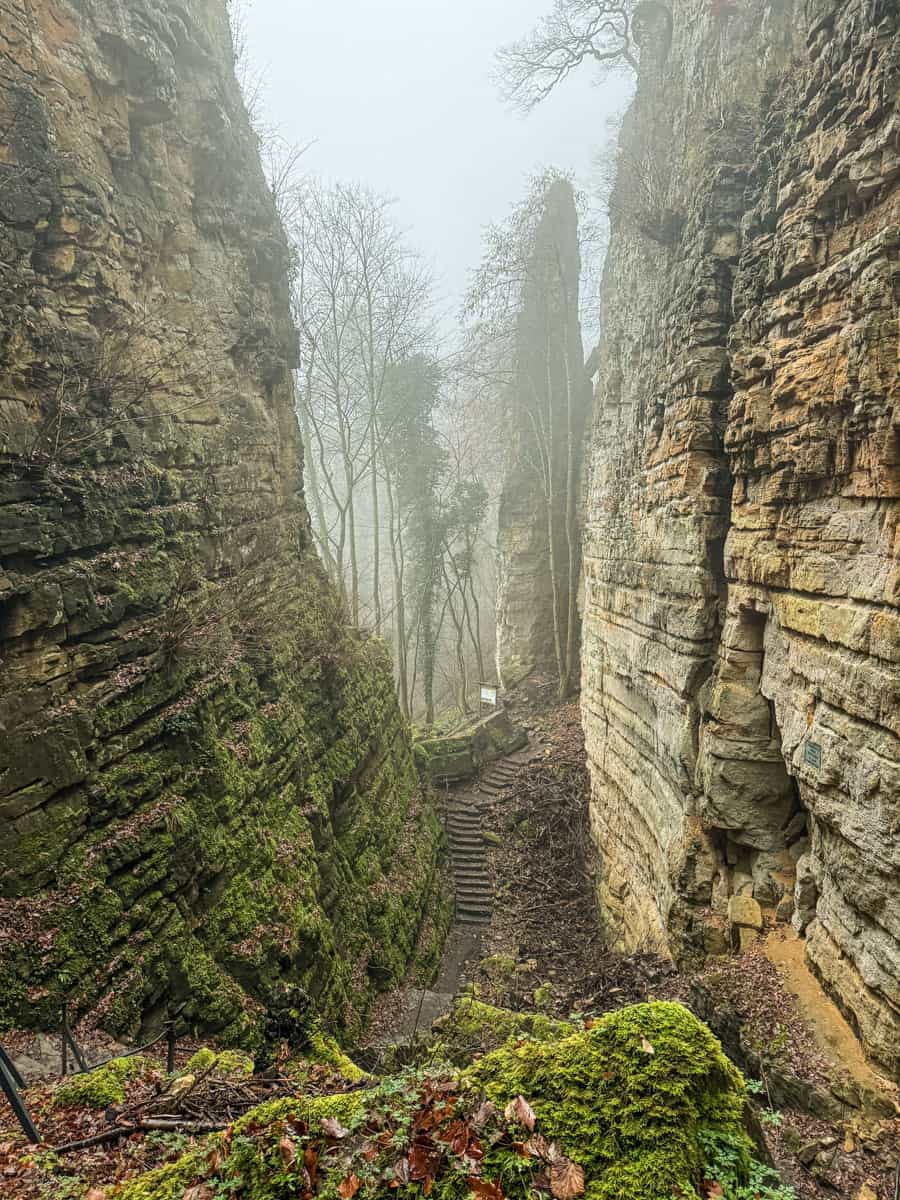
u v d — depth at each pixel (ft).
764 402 27.66
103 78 29.25
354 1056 26.20
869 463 21.74
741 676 30.66
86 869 19.84
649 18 58.44
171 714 24.99
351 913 34.37
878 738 21.03
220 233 39.45
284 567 41.68
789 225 26.53
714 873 31.94
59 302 25.05
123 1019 18.84
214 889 24.68
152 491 27.71
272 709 32.81
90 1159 12.33
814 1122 20.62
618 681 47.60
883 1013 20.85
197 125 36.76
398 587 83.87
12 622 19.90
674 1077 9.69
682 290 36.47
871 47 21.88
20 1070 15.80
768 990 25.68
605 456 55.31
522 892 52.85
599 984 34.32
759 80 35.83
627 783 44.78
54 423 22.88
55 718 20.29
